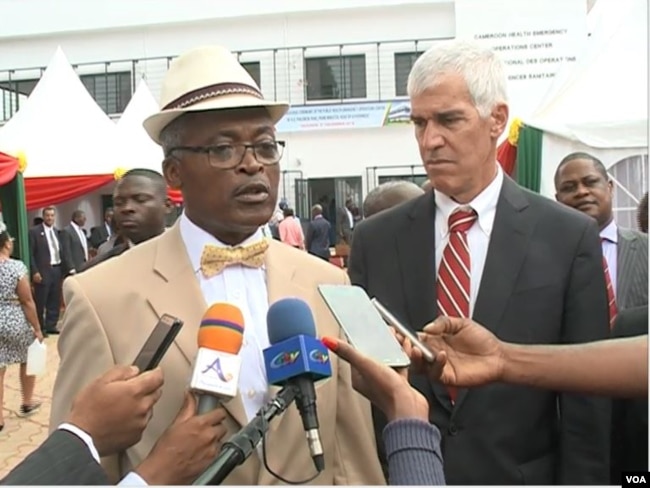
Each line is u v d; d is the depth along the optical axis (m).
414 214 2.21
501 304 1.98
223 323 1.42
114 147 9.68
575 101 6.23
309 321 1.51
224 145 1.66
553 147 6.22
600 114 6.07
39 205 9.84
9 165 8.04
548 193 6.23
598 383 1.68
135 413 1.32
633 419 1.95
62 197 9.88
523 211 2.08
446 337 1.72
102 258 4.14
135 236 4.12
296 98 11.08
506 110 2.08
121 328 1.64
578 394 1.81
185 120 1.68
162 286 1.71
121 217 4.11
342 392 1.82
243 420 1.57
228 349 1.41
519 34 7.15
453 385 1.67
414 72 2.06
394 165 12.69
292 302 1.54
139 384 1.33
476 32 7.18
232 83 1.68
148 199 4.12
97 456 1.30
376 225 2.30
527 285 1.99
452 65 1.99
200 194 1.69
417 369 1.61
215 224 1.72
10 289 5.88
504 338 1.96
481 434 1.96
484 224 2.08
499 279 2.00
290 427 1.66
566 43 7.19
